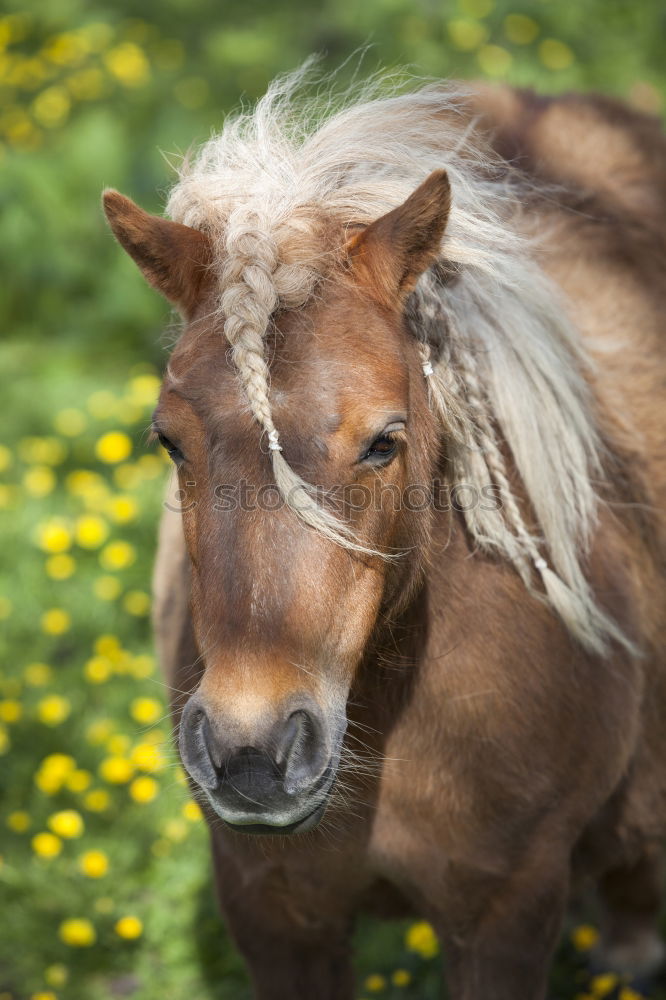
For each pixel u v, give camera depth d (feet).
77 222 37.83
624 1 46.06
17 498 29.58
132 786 21.81
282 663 10.77
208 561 11.07
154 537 28.27
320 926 14.79
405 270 12.23
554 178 17.97
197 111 40.68
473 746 13.70
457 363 13.51
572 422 14.35
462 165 14.39
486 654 13.67
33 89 44.01
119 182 37.88
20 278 37.65
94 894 20.40
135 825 21.57
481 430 13.73
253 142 13.17
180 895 20.57
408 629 13.28
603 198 18.20
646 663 15.80
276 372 11.23
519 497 14.20
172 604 16.17
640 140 19.52
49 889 20.45
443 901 14.38
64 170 38.32
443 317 13.32
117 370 35.53
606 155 18.88
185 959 19.81
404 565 12.51
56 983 19.35
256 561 10.84
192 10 46.70
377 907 15.20
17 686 24.23
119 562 26.84
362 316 11.73
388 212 12.47
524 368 13.98
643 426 16.29
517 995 14.46
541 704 13.92
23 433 32.55
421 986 19.13
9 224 37.65
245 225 11.76
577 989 19.36
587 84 42.11
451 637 13.58
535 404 13.99
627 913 19.43
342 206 12.57
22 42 46.57
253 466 11.00
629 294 17.16
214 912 20.39
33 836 21.49
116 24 46.44
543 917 14.37
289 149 13.12
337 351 11.41
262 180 12.53
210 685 10.85
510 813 13.91
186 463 11.65
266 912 14.60
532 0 44.83
